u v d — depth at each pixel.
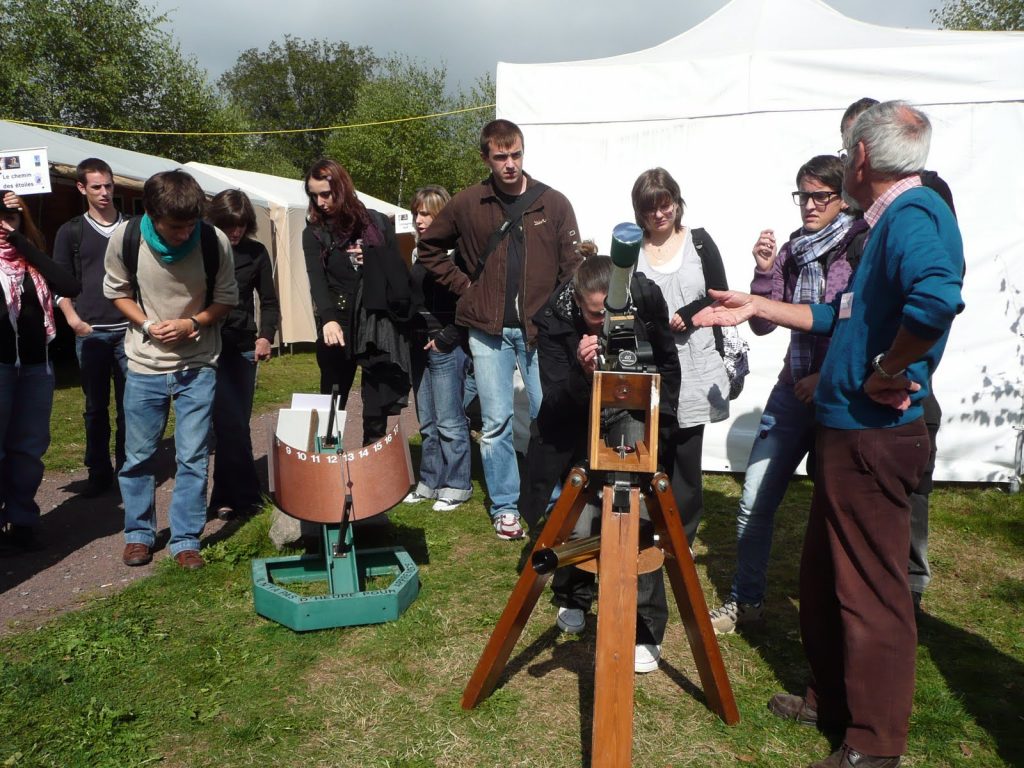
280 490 3.55
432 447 5.20
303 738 2.66
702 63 5.46
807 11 5.88
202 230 3.98
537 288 4.21
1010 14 22.59
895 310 2.29
